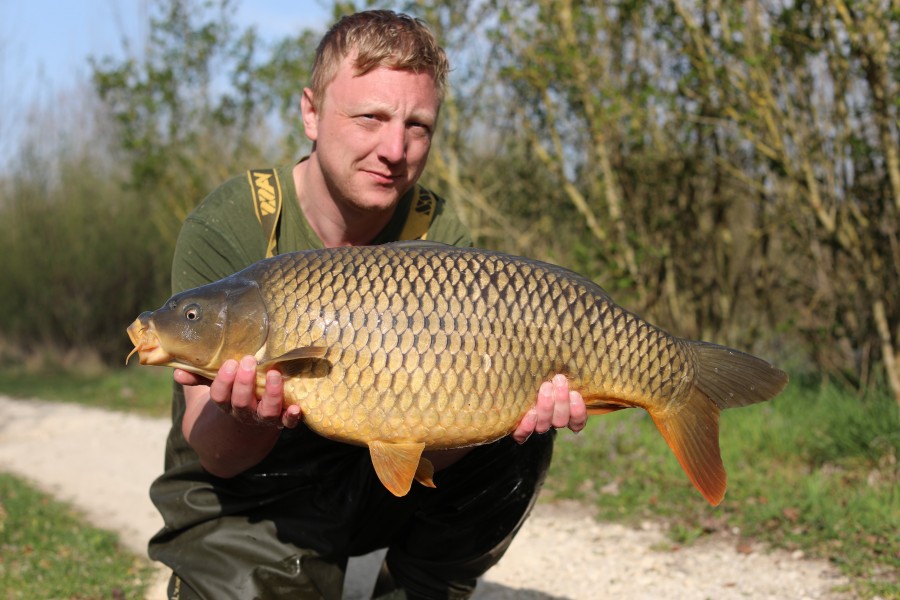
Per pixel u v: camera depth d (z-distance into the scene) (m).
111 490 6.00
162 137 11.17
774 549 4.05
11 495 5.61
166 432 8.25
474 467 2.53
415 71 2.31
